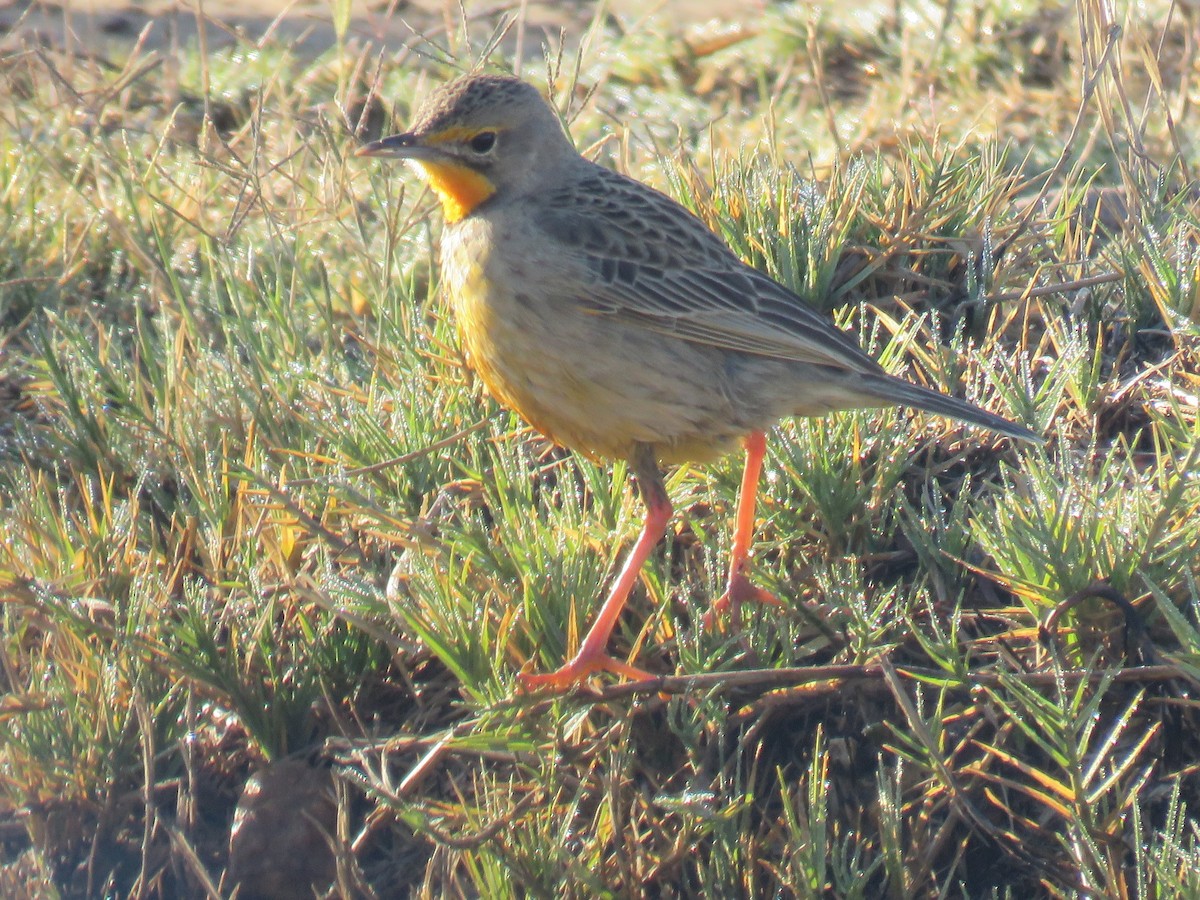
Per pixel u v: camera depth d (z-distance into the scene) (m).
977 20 17.09
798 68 16.83
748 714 8.49
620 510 9.70
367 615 9.02
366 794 8.43
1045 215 12.53
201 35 13.30
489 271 9.05
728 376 9.18
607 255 9.01
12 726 8.77
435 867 8.17
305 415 10.48
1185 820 8.11
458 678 8.77
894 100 15.81
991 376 10.02
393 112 14.06
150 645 8.74
